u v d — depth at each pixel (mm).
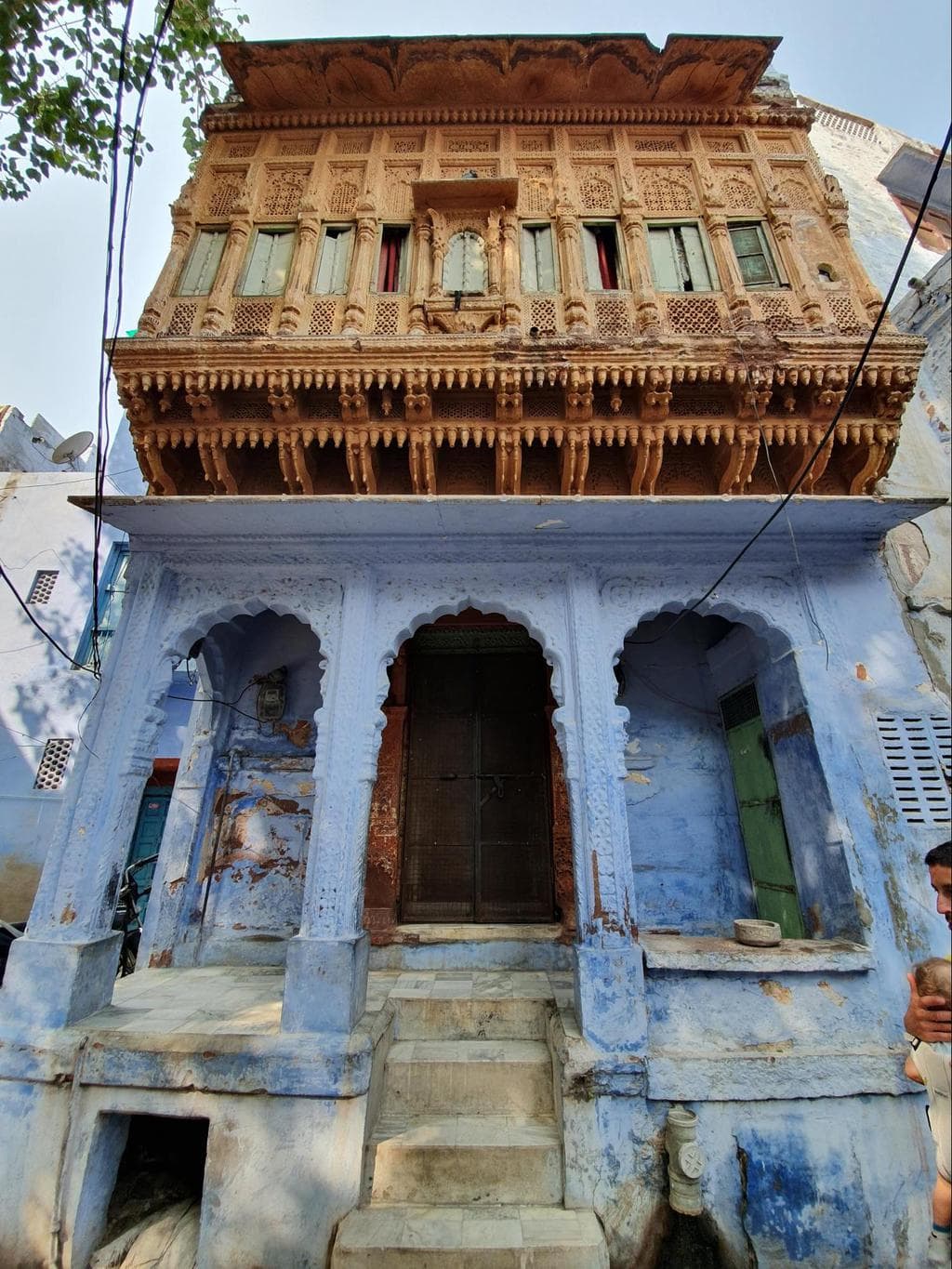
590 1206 3154
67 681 11219
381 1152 3332
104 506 4199
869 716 4289
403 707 6223
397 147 6715
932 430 6086
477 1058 3865
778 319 5492
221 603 4594
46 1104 3303
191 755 6043
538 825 5992
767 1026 3523
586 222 6129
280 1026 3506
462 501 4117
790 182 6438
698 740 5949
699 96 6750
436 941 5375
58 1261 3057
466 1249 2869
